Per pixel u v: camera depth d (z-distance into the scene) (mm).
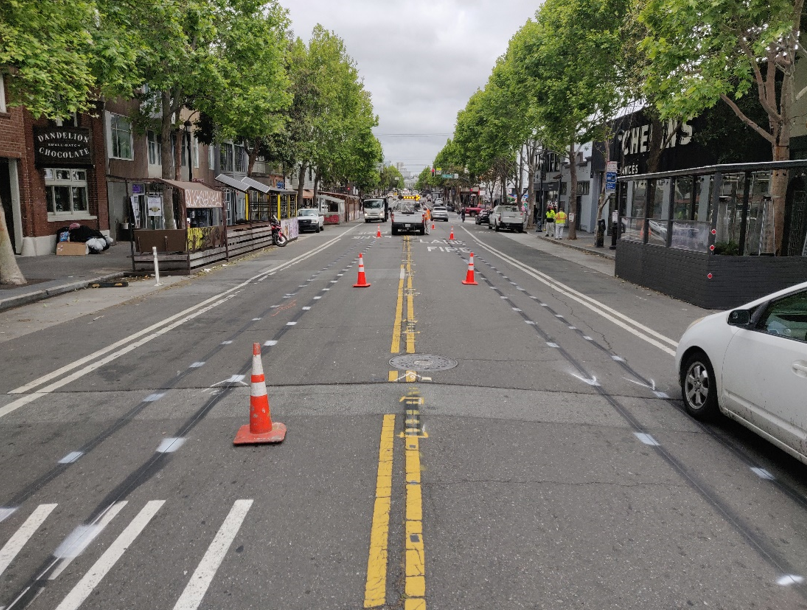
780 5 12188
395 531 3904
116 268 18219
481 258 23109
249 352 8562
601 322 10828
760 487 4543
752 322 5219
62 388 7020
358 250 26125
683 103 13711
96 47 15781
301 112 43344
